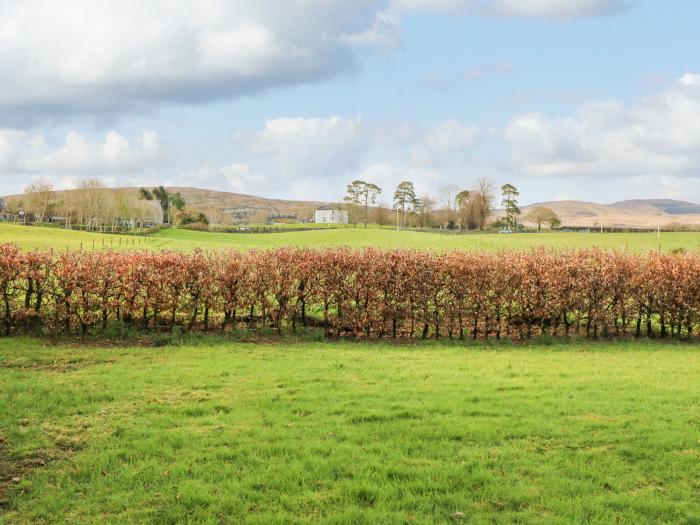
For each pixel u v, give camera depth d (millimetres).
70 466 8281
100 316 20531
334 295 21156
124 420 10305
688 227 127500
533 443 9383
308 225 151375
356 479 7855
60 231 74875
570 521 6797
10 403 11180
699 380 14258
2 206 156500
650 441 9383
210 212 176125
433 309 21984
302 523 6711
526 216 146375
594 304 22062
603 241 82875
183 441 9211
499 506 7230
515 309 21938
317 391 12531
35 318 19938
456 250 23406
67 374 13977
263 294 20828
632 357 17984
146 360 15930
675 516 6977
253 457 8570
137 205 137750
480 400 11992
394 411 10969
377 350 18516
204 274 20531
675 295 22375
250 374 14211
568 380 14000
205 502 7211
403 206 150125
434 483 7754
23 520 6781
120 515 6883
